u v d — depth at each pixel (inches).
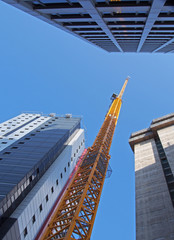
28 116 3304.6
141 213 1435.8
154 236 1177.4
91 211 1325.0
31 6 911.0
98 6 868.0
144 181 1771.7
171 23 1090.1
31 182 1775.3
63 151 2556.6
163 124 2427.4
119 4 851.4
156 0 739.4
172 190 1531.7
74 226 1159.6
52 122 3075.8
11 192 1476.4
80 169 1812.3
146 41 1697.8
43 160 1994.3
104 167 1846.7
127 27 1293.1
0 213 1355.8
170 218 1245.7
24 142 2313.0
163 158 1999.3
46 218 1899.6
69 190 1539.1
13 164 1823.3
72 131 2952.8
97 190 1520.7
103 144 2080.5
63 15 1055.0
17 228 1403.8
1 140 2362.2
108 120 2849.4
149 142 2477.9
